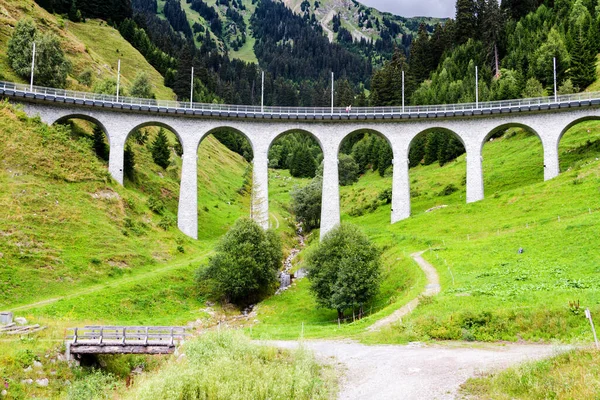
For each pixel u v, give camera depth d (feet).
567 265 109.70
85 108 212.84
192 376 59.41
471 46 428.15
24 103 206.49
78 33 430.61
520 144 288.10
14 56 265.34
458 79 398.83
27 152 176.65
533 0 452.76
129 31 507.71
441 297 101.81
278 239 173.78
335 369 66.90
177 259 178.81
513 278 107.55
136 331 91.35
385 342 82.79
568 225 134.41
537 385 49.93
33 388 77.20
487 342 78.74
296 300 151.64
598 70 320.50
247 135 223.92
